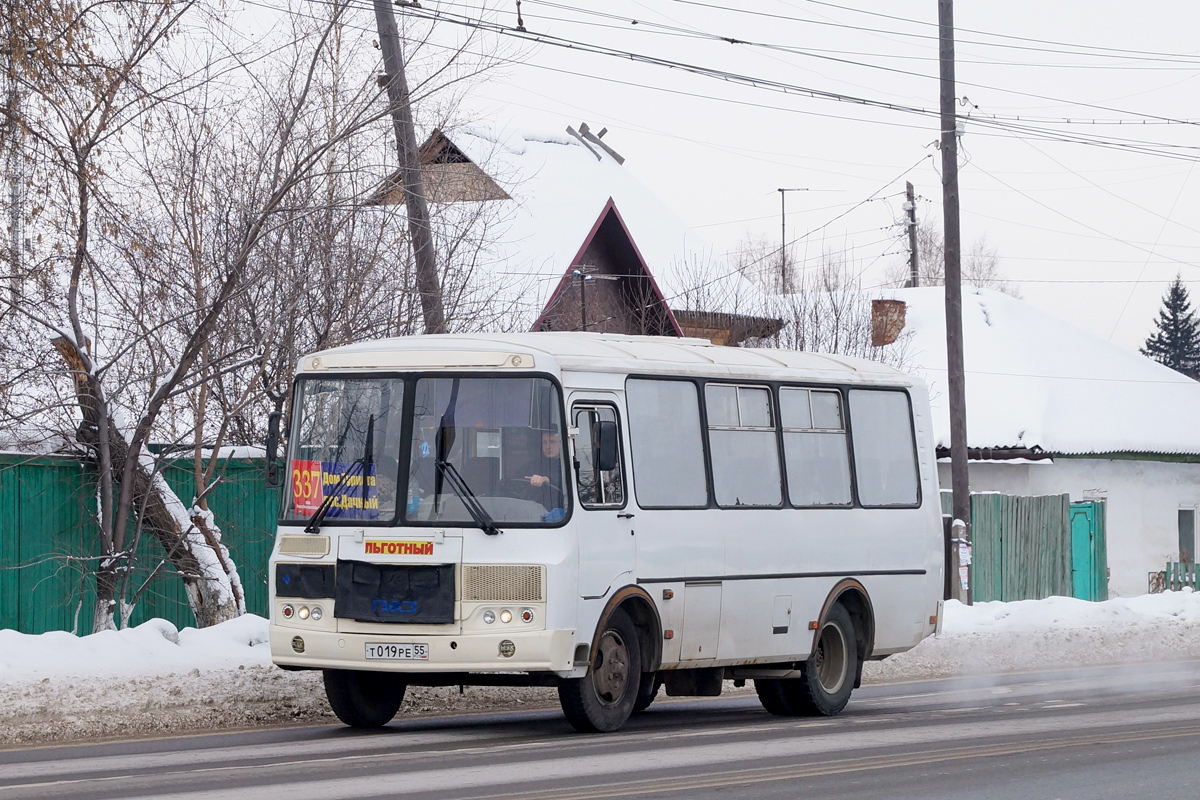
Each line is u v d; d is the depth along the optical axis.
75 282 31.48
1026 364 77.81
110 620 31.58
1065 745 21.86
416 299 36.97
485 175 40.09
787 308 67.56
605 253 69.38
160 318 33.88
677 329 65.94
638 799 16.23
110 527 31.45
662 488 24.28
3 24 30.25
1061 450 70.62
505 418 22.22
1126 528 73.38
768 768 19.08
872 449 29.55
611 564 22.81
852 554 28.44
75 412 31.97
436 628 21.64
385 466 22.41
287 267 34.69
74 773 18.27
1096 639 44.66
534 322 44.72
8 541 30.41
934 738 22.83
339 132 34.50
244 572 35.84
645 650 24.02
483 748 20.84
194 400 35.00
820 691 27.41
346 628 22.06
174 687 26.03
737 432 26.22
